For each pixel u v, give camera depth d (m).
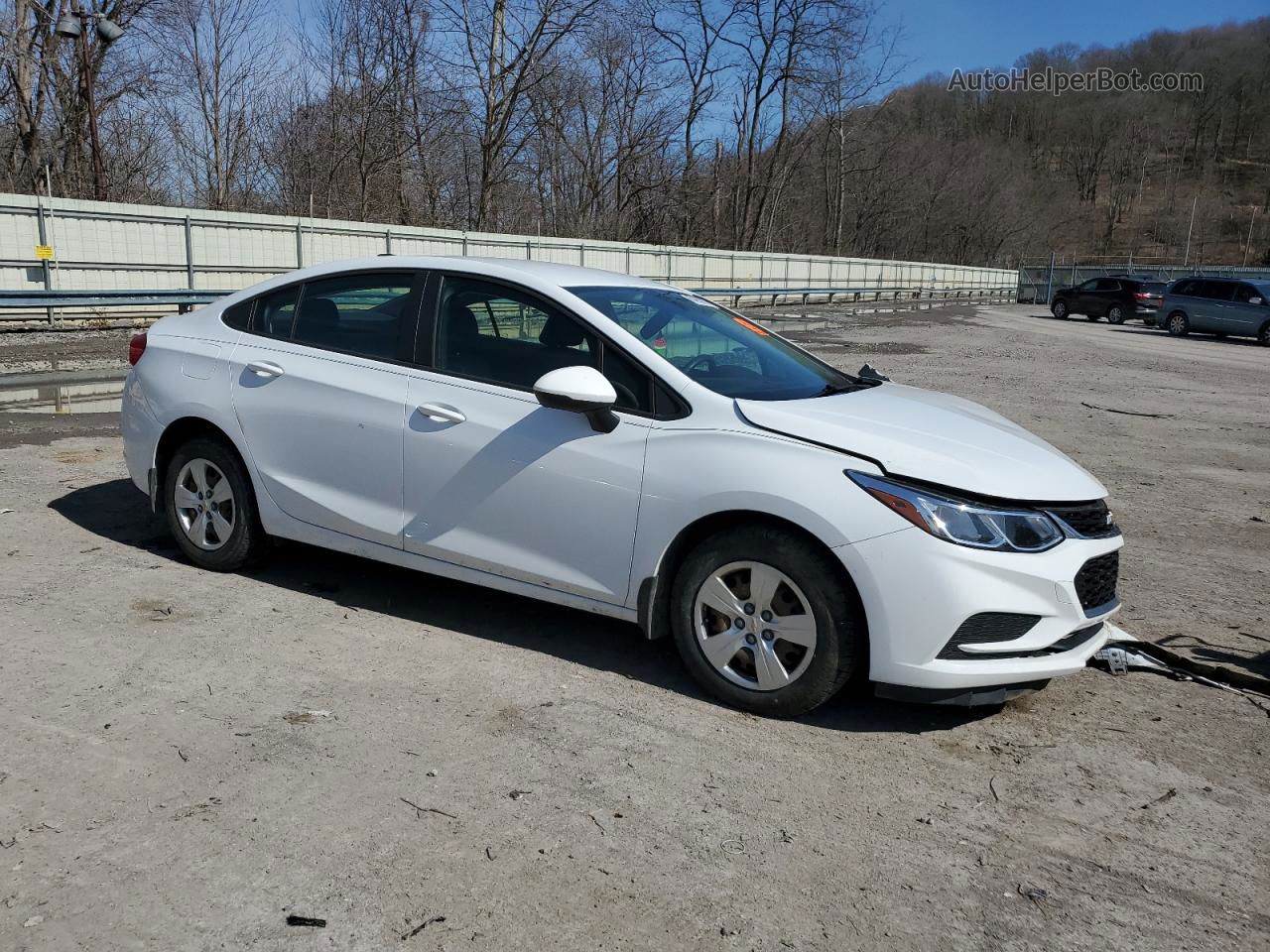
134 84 27.75
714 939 2.40
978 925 2.51
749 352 4.34
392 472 4.22
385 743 3.26
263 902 2.44
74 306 17.11
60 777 2.94
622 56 38.69
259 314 4.75
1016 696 3.71
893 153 67.75
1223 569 5.84
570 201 40.72
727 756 3.31
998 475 3.48
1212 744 3.56
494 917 2.43
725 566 3.60
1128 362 19.23
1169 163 141.88
